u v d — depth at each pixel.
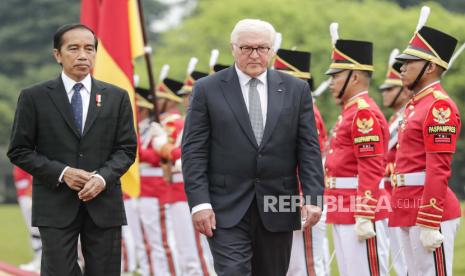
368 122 16.19
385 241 17.19
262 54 14.24
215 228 14.17
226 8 59.12
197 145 14.33
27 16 96.56
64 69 14.56
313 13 53.72
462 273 25.39
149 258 24.59
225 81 14.45
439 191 14.54
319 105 48.62
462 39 49.31
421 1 61.16
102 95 14.59
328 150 18.92
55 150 14.35
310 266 17.50
